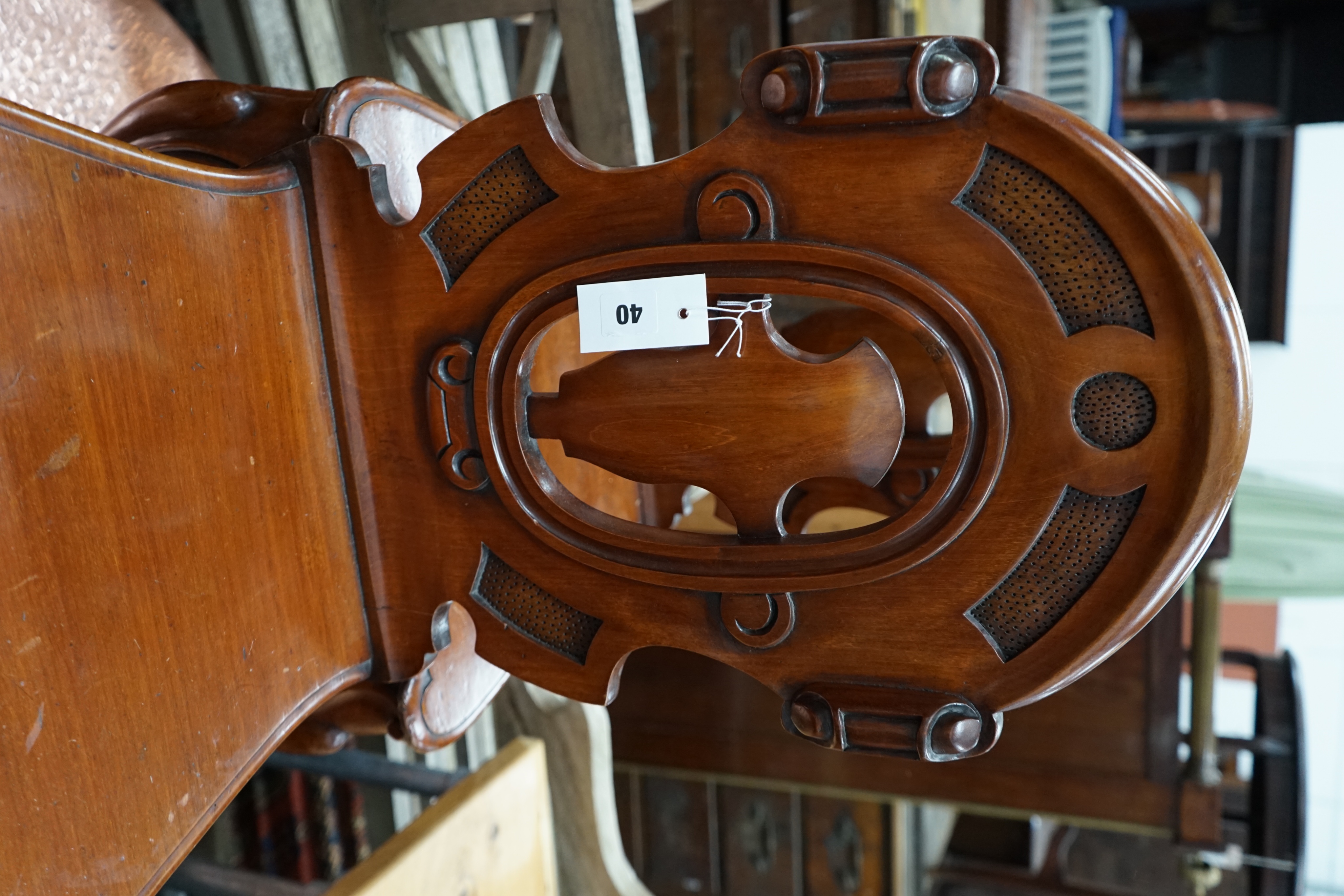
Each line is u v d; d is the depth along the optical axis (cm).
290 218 98
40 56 117
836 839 263
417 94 119
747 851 275
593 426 97
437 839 124
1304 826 237
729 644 98
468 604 106
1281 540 383
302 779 223
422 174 96
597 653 103
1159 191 75
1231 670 434
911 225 83
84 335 74
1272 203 439
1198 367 77
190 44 142
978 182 81
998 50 235
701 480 95
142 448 80
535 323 94
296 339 99
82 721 74
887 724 92
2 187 67
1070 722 218
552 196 93
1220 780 213
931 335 84
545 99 92
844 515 216
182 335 84
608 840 217
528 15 177
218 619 89
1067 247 80
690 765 254
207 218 86
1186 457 79
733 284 88
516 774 142
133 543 79
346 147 97
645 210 90
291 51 175
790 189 85
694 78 239
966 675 91
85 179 73
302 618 101
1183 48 446
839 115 81
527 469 98
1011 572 88
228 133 108
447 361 98
